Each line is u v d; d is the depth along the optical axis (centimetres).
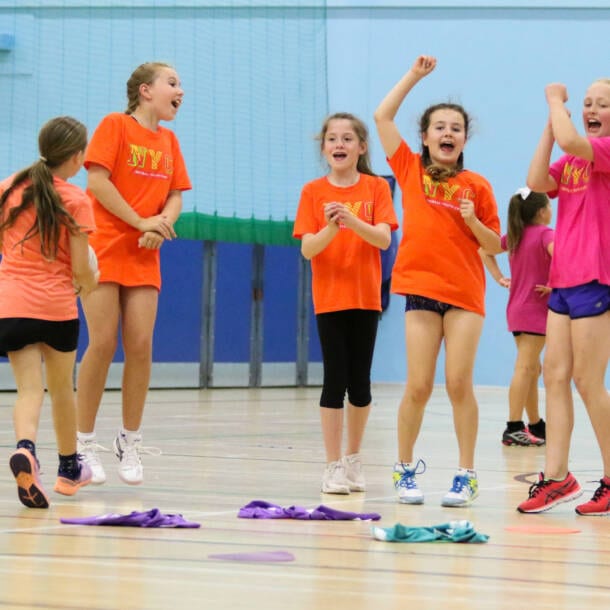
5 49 2062
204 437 1170
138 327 794
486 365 2194
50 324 692
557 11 2184
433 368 763
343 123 839
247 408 1605
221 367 2061
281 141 2184
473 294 762
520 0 2203
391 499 763
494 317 2183
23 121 2059
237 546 543
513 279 1227
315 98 2231
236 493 762
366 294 812
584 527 654
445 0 2248
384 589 448
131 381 796
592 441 1247
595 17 2167
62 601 407
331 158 838
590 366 716
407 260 768
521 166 2205
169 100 818
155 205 813
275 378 2134
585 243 717
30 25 2058
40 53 2061
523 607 422
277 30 2198
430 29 2264
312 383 2186
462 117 784
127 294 799
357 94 2305
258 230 2130
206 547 538
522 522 669
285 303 2147
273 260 2133
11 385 1830
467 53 2241
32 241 693
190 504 702
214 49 2139
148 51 2100
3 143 2058
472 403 755
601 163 704
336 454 792
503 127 2216
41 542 540
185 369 2012
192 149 2103
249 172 2145
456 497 735
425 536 573
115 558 500
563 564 521
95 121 2072
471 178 777
